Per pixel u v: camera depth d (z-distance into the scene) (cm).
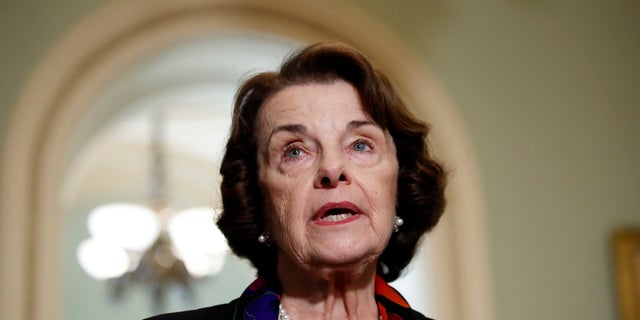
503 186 536
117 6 504
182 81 673
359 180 177
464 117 538
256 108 191
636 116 559
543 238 535
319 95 184
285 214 177
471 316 516
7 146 480
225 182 195
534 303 526
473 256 521
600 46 564
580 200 544
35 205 480
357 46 537
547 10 564
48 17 500
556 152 547
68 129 498
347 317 182
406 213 199
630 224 544
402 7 544
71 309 1016
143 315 1032
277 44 547
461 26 552
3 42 492
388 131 190
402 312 183
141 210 838
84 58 504
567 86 556
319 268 174
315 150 180
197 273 820
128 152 982
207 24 525
